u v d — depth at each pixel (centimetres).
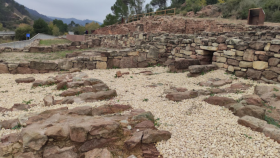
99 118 444
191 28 2006
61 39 3734
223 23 1766
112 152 379
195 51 1122
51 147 372
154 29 2131
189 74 950
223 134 412
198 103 596
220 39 980
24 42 2983
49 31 6094
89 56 1249
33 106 618
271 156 336
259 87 664
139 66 1312
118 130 410
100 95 667
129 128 421
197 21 1969
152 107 591
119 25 2859
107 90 757
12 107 592
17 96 714
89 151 375
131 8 3894
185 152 367
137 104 619
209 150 367
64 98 646
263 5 2253
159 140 403
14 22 10925
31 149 362
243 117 453
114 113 546
